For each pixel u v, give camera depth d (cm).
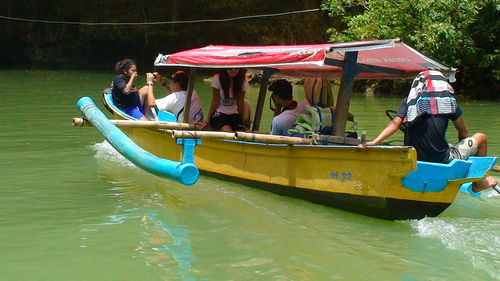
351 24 1627
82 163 745
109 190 624
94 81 2105
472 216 541
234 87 709
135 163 571
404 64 607
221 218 536
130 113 824
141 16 2631
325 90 614
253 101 1481
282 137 569
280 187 606
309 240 478
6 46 2966
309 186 575
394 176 500
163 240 476
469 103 1458
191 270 417
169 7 2569
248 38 2491
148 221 524
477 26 1563
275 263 429
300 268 421
